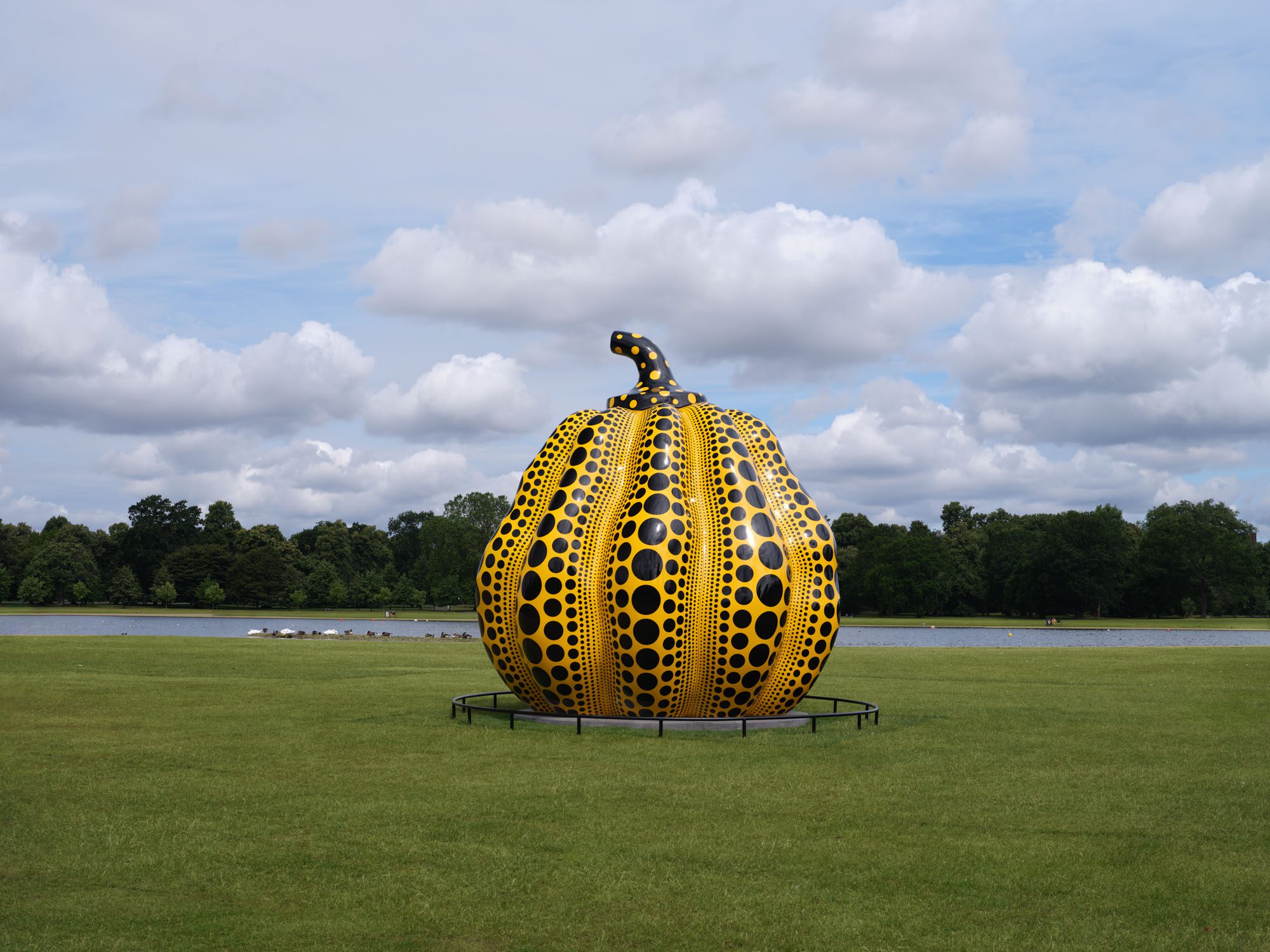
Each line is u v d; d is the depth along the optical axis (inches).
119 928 418.6
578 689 930.1
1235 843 560.7
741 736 888.9
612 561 912.9
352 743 844.6
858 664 1804.9
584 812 611.5
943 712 1097.4
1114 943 416.5
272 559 5861.2
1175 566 5556.1
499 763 761.0
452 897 460.1
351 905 448.5
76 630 3400.6
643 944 409.1
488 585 970.1
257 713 1034.1
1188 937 423.8
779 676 940.0
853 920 438.6
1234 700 1230.3
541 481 989.2
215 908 443.2
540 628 919.7
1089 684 1428.4
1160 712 1107.9
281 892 464.1
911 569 5831.7
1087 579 5423.2
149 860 510.0
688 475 948.0
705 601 903.1
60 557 5959.6
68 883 475.2
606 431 979.3
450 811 611.5
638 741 855.7
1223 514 6190.9
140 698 1148.5
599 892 469.4
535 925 427.8
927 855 533.6
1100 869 513.3
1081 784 708.0
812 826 586.6
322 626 3956.7
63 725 938.7
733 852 533.6
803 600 944.3
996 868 513.7
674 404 1011.3
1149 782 718.5
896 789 687.1
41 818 589.9
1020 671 1654.8
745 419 1005.8
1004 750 847.1
